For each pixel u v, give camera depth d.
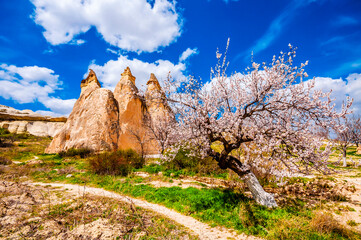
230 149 8.56
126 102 34.81
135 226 6.27
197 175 14.38
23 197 8.87
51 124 73.00
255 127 7.66
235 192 10.12
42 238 5.20
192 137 8.36
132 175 14.48
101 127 31.58
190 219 7.43
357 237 6.02
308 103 6.80
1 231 5.56
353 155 28.17
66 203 8.26
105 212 7.37
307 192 11.22
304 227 6.23
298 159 7.20
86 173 15.45
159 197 9.56
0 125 63.12
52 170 17.28
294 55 6.67
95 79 45.12
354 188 11.34
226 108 8.48
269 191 11.22
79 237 5.22
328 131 6.98
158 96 8.33
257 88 7.71
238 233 6.26
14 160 25.78
